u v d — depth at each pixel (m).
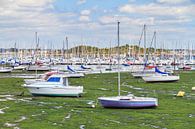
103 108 48.59
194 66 176.12
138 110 46.97
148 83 89.00
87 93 66.38
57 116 43.22
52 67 151.12
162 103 53.34
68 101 55.78
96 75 119.06
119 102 47.69
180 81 94.50
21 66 156.62
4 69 133.38
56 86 60.59
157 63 166.38
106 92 68.38
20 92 67.38
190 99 58.50
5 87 77.38
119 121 40.06
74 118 41.88
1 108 49.25
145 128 36.59
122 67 158.50
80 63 185.38
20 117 42.62
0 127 36.84
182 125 38.03
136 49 191.62
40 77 90.62
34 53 186.38
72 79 101.50
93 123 39.03
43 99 58.09
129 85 83.69
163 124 38.50
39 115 43.97
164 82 91.38
